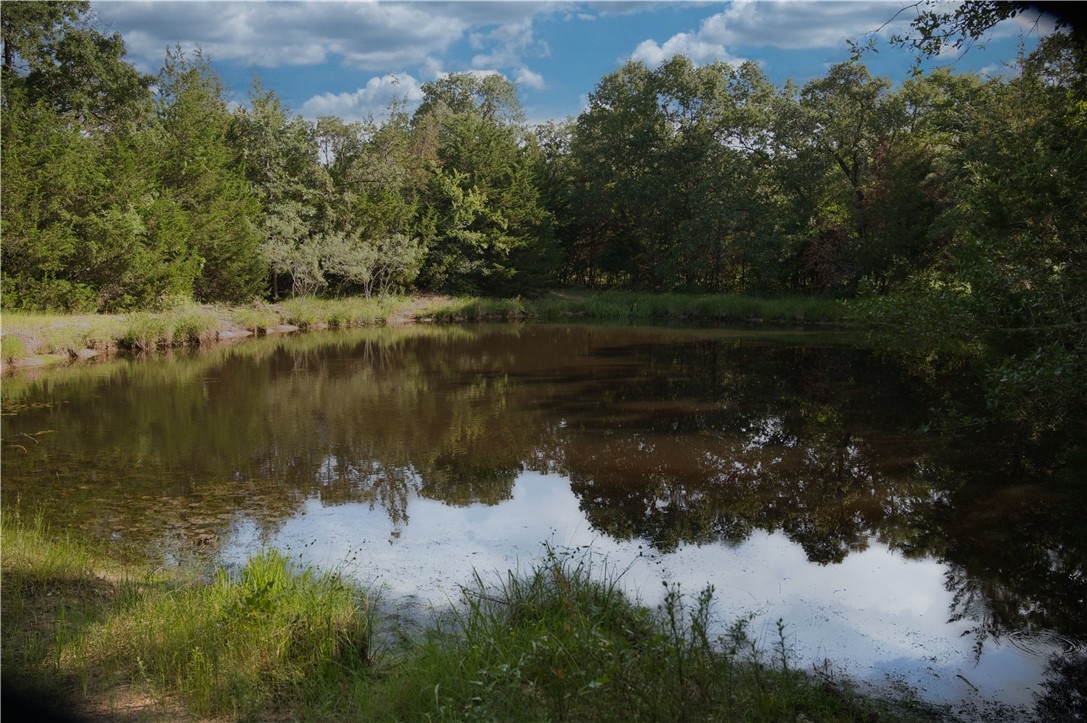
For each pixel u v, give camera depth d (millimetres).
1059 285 6750
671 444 9781
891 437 10070
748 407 12258
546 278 38094
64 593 4637
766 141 34531
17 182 19438
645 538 6387
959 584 5434
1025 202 7984
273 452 9281
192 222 25328
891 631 4645
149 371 16297
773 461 8922
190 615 4043
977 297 7191
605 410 12062
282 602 4129
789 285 35969
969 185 20719
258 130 30172
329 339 23594
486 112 53312
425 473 8391
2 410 11891
